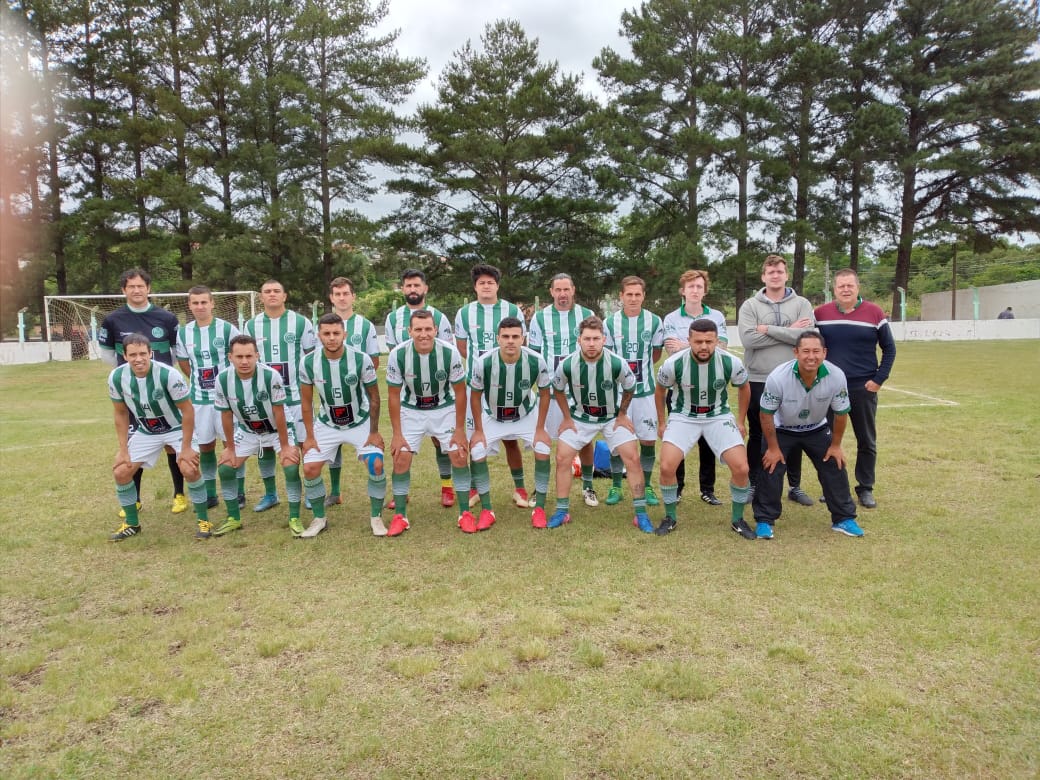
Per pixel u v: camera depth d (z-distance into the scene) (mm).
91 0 28062
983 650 3043
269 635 3314
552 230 28922
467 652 3119
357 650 3174
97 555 4535
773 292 5414
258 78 27156
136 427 5105
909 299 49281
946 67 27375
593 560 4277
